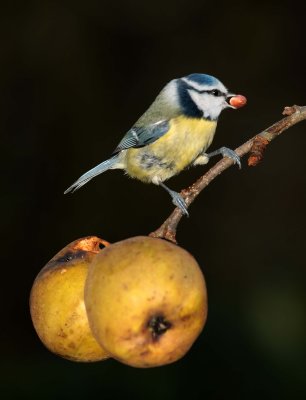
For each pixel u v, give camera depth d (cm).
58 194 1348
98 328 355
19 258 1287
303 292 1074
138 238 366
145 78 1448
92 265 365
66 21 1435
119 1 1453
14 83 1405
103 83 1429
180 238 1328
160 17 1469
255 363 877
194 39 1467
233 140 1390
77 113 1405
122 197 1348
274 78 1437
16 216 1314
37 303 383
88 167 1373
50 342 383
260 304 1030
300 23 1454
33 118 1394
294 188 1364
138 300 346
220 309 982
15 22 1423
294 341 945
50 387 874
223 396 839
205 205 1355
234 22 1464
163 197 1348
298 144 1389
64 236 1318
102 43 1451
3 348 1186
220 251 1318
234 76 1442
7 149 1362
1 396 866
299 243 1318
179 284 350
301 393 843
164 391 841
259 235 1330
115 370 872
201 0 1471
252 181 1371
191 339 364
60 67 1421
